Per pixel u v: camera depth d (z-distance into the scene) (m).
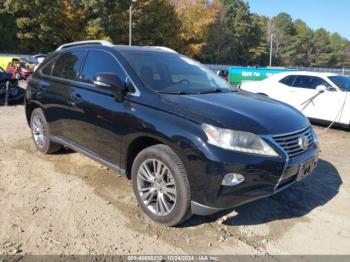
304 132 3.69
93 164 5.17
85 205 3.92
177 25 44.06
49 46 39.47
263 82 10.55
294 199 4.37
